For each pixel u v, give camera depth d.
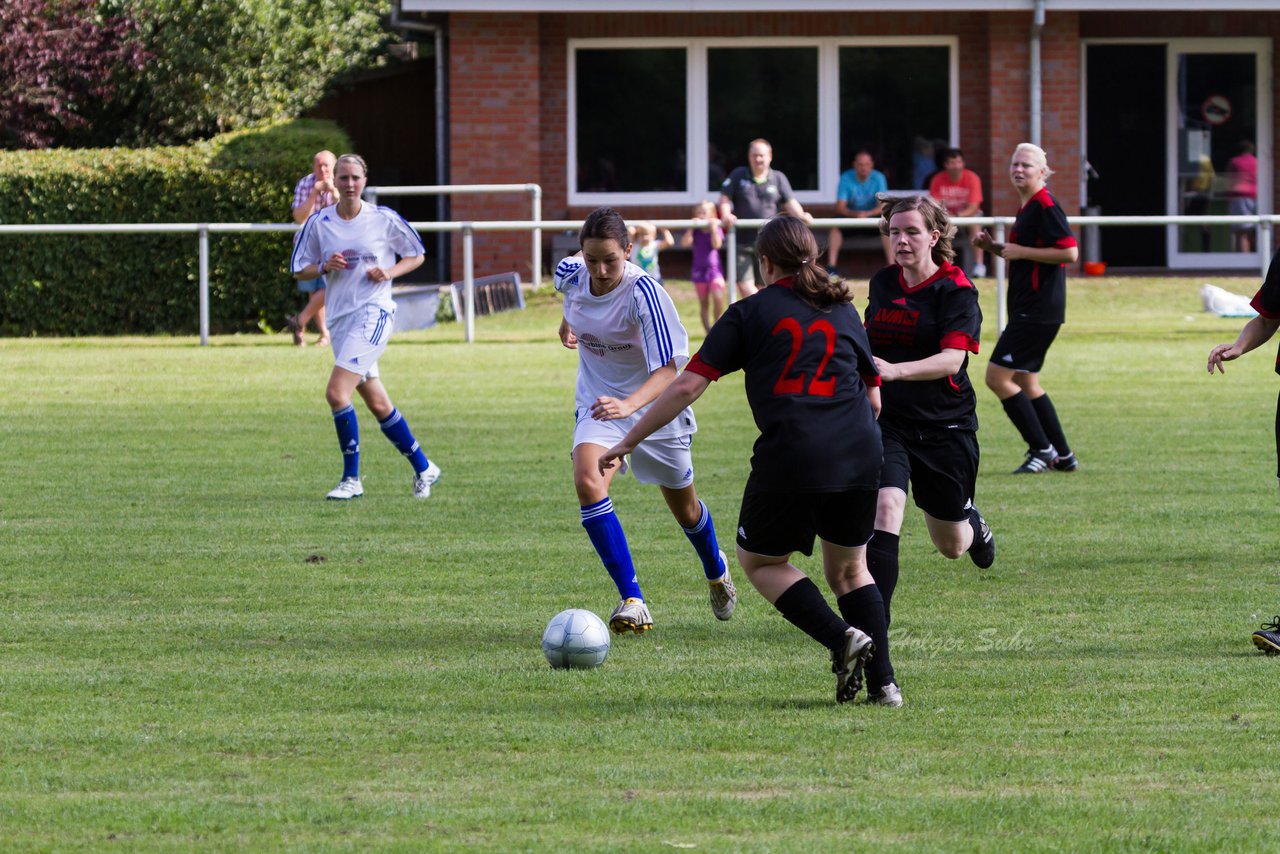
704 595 18.33
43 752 12.20
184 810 10.81
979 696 13.89
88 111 65.75
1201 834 10.31
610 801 11.02
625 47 55.84
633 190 56.50
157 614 17.31
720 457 28.08
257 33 66.25
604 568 19.75
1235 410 33.03
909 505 23.95
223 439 30.33
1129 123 57.12
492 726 12.96
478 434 30.67
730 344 13.12
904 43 55.78
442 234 55.28
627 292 16.33
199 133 68.75
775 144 56.38
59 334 47.44
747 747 12.38
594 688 14.23
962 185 51.72
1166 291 50.12
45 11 62.09
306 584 18.83
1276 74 56.56
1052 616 17.11
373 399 24.47
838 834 10.36
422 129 73.44
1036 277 26.05
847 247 54.59
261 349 42.72
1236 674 14.52
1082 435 30.28
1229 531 21.67
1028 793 11.23
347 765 11.89
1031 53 54.09
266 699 13.83
